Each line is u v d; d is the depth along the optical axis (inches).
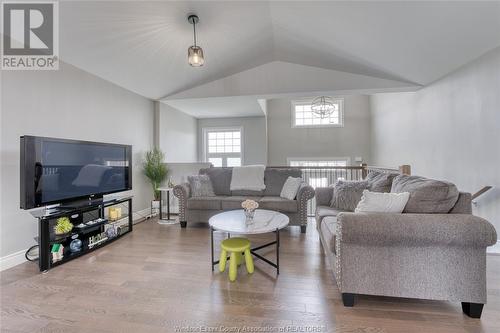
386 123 226.8
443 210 66.2
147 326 57.6
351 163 289.4
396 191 84.1
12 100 91.9
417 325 57.8
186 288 74.4
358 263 63.6
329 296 69.9
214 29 110.5
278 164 305.3
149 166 164.1
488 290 72.1
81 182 105.7
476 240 57.2
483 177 103.8
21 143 83.7
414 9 86.6
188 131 235.0
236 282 77.9
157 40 111.3
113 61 119.9
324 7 95.5
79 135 120.1
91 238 107.5
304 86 156.7
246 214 90.5
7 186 90.1
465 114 113.7
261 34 122.6
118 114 146.4
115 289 74.0
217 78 164.2
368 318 60.3
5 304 66.6
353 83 151.9
